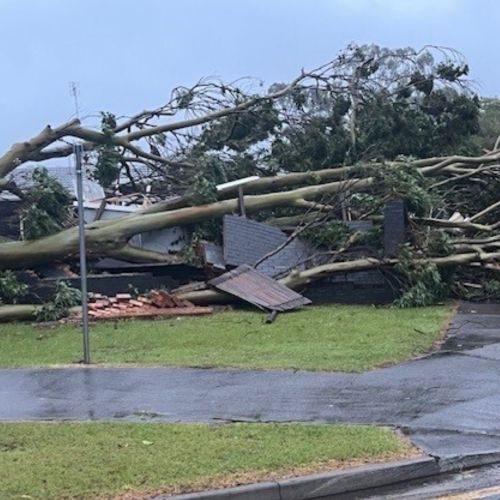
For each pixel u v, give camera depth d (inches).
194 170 753.0
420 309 617.0
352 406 307.7
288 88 804.0
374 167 710.5
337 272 671.8
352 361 396.5
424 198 686.5
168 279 680.4
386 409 301.9
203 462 233.6
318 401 316.8
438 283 650.2
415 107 860.6
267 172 811.4
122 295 645.3
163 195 799.1
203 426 278.4
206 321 562.9
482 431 270.4
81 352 451.2
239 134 816.3
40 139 705.6
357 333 489.1
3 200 922.7
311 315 584.7
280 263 695.7
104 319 582.2
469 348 434.6
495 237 701.9
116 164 746.2
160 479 219.8
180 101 775.1
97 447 251.9
